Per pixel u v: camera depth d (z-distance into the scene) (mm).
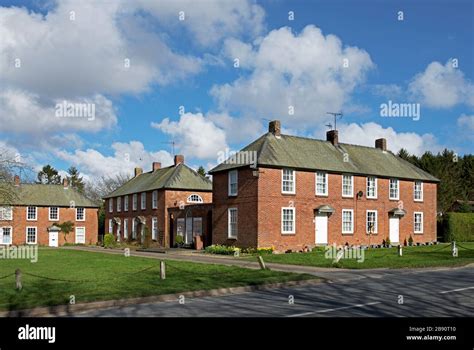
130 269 23578
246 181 36062
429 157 72125
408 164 46375
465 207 59875
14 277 19969
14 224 63094
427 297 14664
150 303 14586
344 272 22281
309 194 37375
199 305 13922
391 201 42469
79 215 67750
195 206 44312
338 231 38750
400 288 16812
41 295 14852
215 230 39000
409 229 43594
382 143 46469
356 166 40906
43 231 64875
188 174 52719
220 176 38844
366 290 16438
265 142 37375
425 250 35000
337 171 38875
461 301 13891
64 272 22188
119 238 60750
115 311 13172
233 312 12578
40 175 107375
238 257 31578
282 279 18562
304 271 22703
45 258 32000
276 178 35844
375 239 40938
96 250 45219
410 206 43906
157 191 52031
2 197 32531
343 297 14898
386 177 42250
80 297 14367
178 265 25141
